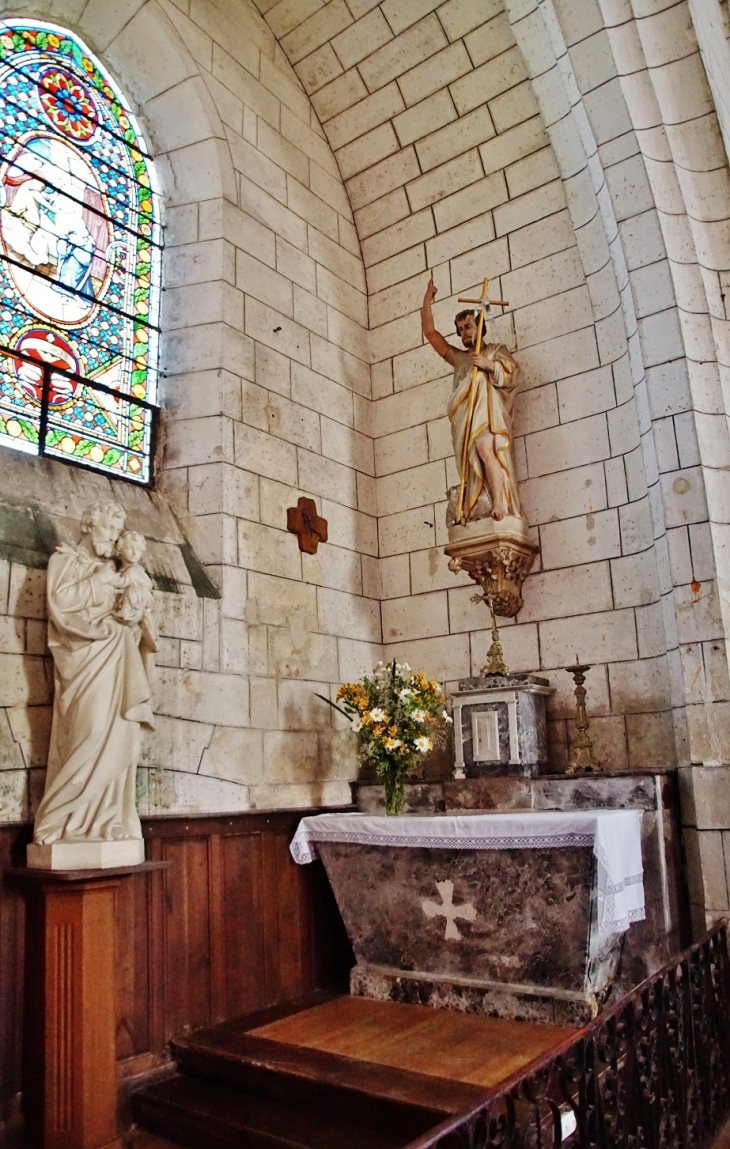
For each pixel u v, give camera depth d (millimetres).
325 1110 3609
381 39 6465
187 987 4414
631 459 5633
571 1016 4109
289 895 5133
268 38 6668
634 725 5375
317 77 6828
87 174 5535
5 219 4953
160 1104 3883
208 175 5875
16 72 5227
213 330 5613
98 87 5754
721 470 4996
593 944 4148
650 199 5180
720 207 5301
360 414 6781
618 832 4156
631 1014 3080
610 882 3949
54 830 3752
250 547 5465
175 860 4512
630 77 5184
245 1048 4066
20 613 4094
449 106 6504
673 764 5172
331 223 6887
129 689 4062
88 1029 3600
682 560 4922
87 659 3973
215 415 5473
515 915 4332
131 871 3754
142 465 5492
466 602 6211
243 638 5250
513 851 4332
